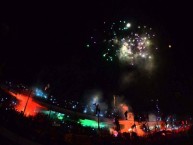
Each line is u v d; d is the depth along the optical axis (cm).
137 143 528
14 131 453
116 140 531
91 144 496
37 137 460
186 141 534
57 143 465
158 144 529
